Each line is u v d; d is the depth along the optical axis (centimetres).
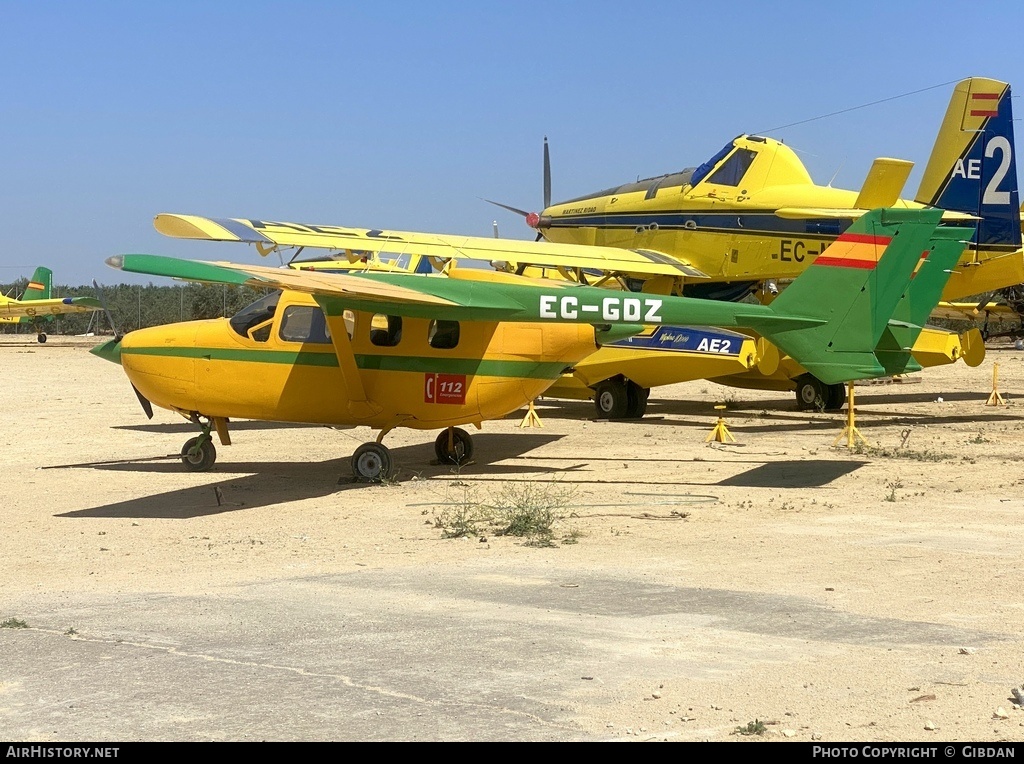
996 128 2211
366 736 487
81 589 804
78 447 1734
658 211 2425
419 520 1098
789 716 511
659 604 730
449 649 623
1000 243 2219
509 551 933
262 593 774
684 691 548
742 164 2292
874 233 1265
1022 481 1295
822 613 702
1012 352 4628
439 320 1373
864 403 2462
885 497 1192
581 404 2492
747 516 1088
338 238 2109
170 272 1155
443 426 1411
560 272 2566
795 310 1291
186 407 1429
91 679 571
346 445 1752
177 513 1153
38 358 4466
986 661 594
